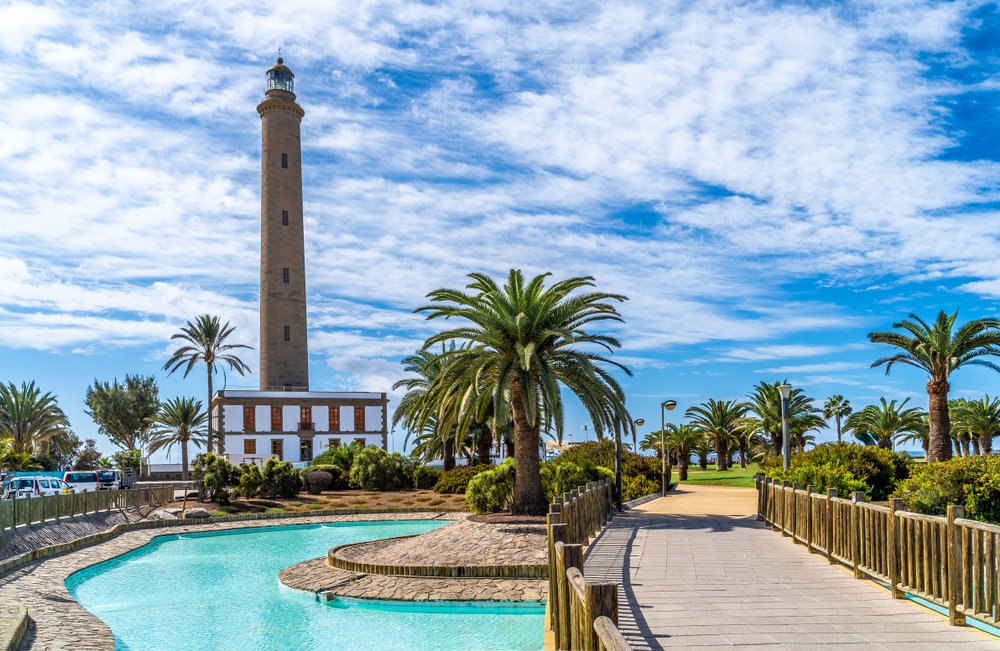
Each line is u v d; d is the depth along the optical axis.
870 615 8.34
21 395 60.16
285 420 65.69
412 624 14.05
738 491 38.34
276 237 67.56
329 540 28.19
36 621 13.15
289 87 70.94
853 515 10.96
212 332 62.41
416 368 46.72
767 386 56.41
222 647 12.40
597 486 19.03
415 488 46.03
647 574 11.40
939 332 35.44
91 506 29.44
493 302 22.50
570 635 6.12
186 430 62.19
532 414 21.55
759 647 6.97
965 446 60.50
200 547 26.33
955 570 7.73
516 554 18.27
